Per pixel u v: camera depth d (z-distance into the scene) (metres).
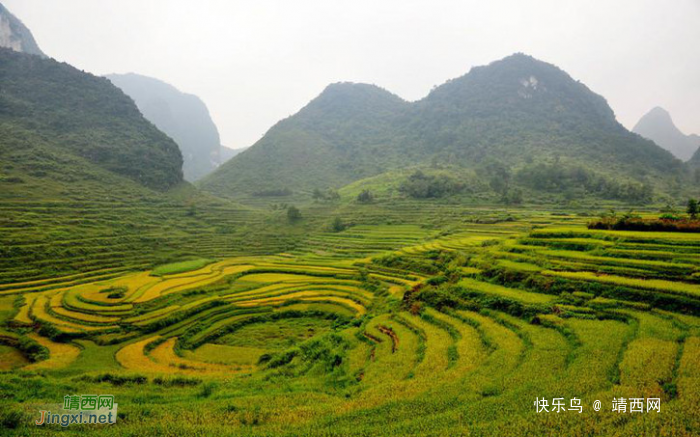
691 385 16.06
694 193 129.88
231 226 105.81
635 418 14.18
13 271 55.50
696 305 25.12
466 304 33.97
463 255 50.97
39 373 27.62
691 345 20.39
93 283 55.16
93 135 118.31
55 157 98.94
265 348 37.44
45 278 56.75
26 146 96.69
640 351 20.22
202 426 16.42
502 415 15.55
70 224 74.44
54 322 40.31
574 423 14.38
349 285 55.25
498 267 38.97
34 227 67.69
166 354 35.00
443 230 81.81
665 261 32.59
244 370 31.80
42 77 127.88
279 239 96.75
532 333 26.36
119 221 83.94
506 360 22.34
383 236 86.25
